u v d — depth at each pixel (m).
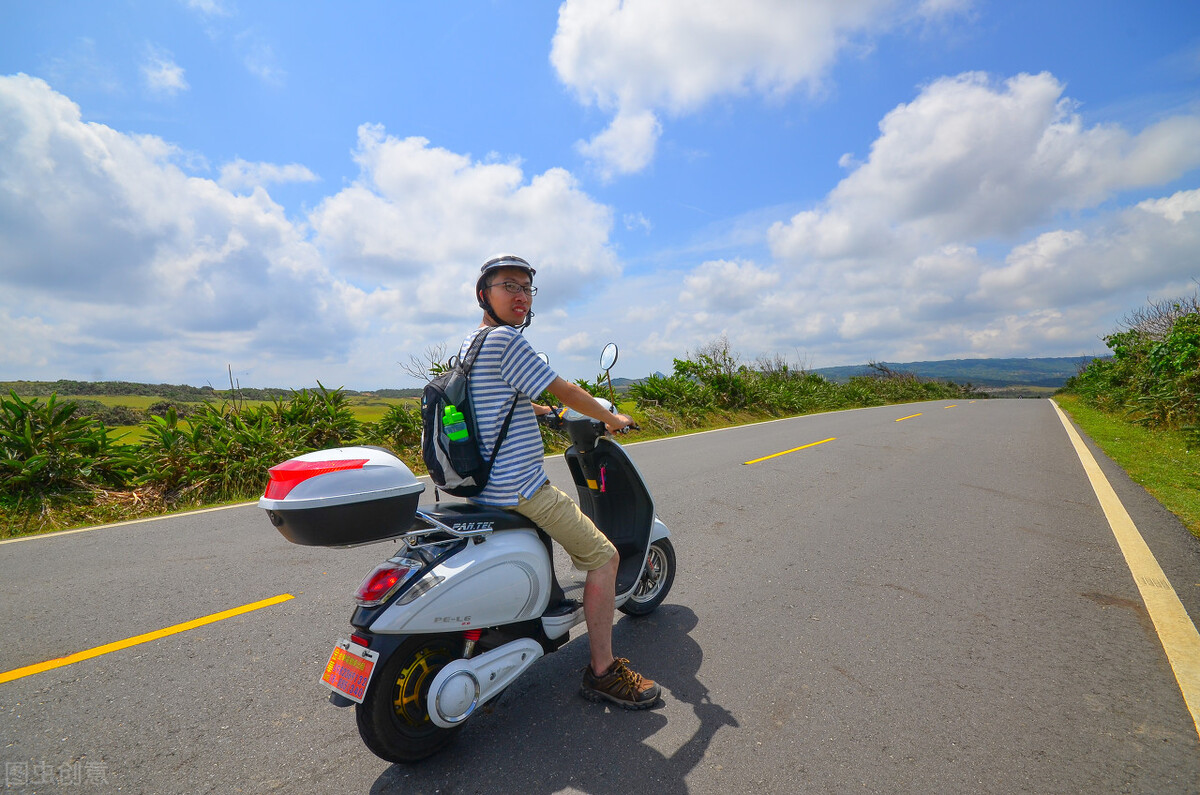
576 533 2.62
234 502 7.22
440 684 2.21
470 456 2.38
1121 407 16.25
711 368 20.52
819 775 2.24
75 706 2.73
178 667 3.09
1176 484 7.17
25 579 4.37
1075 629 3.41
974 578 4.22
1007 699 2.72
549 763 2.35
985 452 9.95
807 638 3.37
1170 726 2.50
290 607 3.85
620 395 17.23
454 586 2.32
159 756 2.38
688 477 8.06
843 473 8.21
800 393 25.83
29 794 2.15
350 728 2.60
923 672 2.98
